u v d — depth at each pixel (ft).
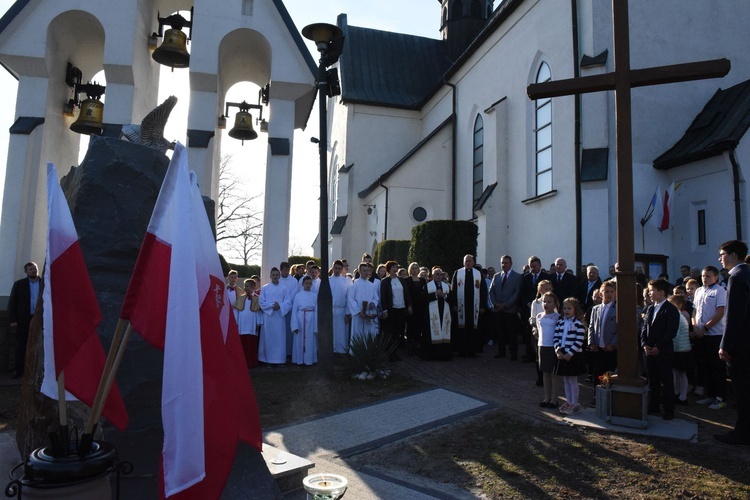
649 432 20.22
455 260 51.44
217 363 9.02
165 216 9.14
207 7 36.17
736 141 42.78
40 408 13.38
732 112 46.52
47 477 7.64
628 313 21.61
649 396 23.86
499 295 37.55
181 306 8.43
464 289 38.86
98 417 8.30
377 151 93.15
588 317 33.14
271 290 36.42
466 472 16.96
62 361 8.41
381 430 21.07
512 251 59.98
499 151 62.23
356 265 89.51
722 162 44.04
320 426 21.61
